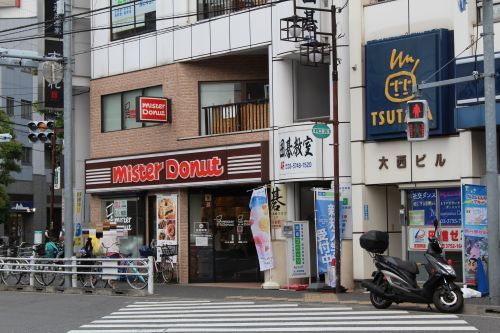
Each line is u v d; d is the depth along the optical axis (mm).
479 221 16766
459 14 17734
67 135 22562
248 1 23172
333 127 19078
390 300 15203
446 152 18156
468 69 17406
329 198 19750
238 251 24266
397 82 18812
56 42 27047
